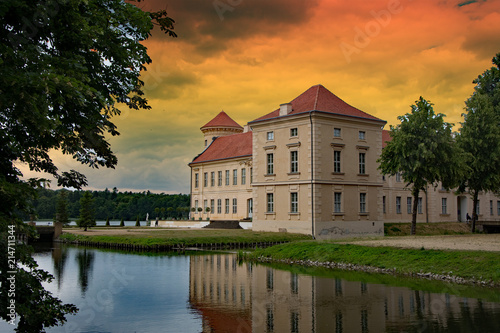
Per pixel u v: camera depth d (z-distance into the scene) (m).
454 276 23.78
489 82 49.38
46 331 14.88
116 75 15.11
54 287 22.77
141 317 16.69
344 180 50.28
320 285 22.72
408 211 66.12
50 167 14.30
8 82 9.38
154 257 36.31
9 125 11.05
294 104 53.28
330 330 14.79
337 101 52.94
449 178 44.47
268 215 53.06
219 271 28.05
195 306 18.44
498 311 16.75
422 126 42.50
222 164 74.50
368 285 22.52
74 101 10.81
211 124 87.31
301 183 49.25
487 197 75.25
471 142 46.62
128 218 120.00
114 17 14.22
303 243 36.22
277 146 52.38
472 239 35.50
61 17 11.51
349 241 36.31
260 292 21.16
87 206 66.56
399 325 15.12
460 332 14.20
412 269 25.94
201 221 69.88
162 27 16.50
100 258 35.59
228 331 14.81
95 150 15.20
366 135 52.78
